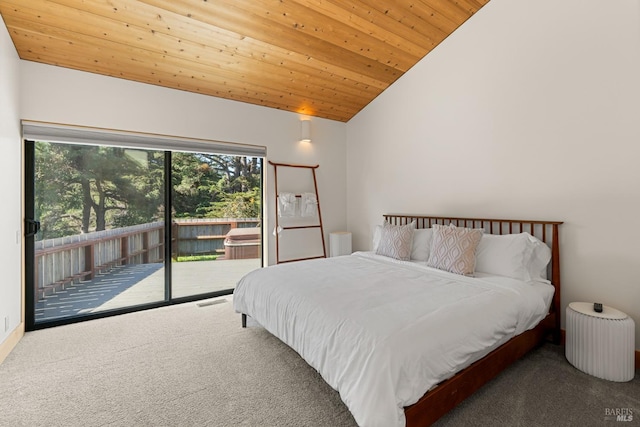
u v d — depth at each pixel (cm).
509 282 220
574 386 185
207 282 367
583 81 233
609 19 220
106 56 267
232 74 318
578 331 203
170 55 279
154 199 331
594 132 228
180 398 175
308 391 183
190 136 337
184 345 241
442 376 142
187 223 353
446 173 332
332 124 453
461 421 156
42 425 154
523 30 266
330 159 451
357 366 136
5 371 202
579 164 236
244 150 374
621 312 201
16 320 244
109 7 226
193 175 355
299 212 417
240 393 180
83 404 169
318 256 441
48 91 265
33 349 232
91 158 298
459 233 259
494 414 162
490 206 294
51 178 279
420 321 152
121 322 286
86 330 268
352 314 162
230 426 154
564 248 245
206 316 303
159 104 318
